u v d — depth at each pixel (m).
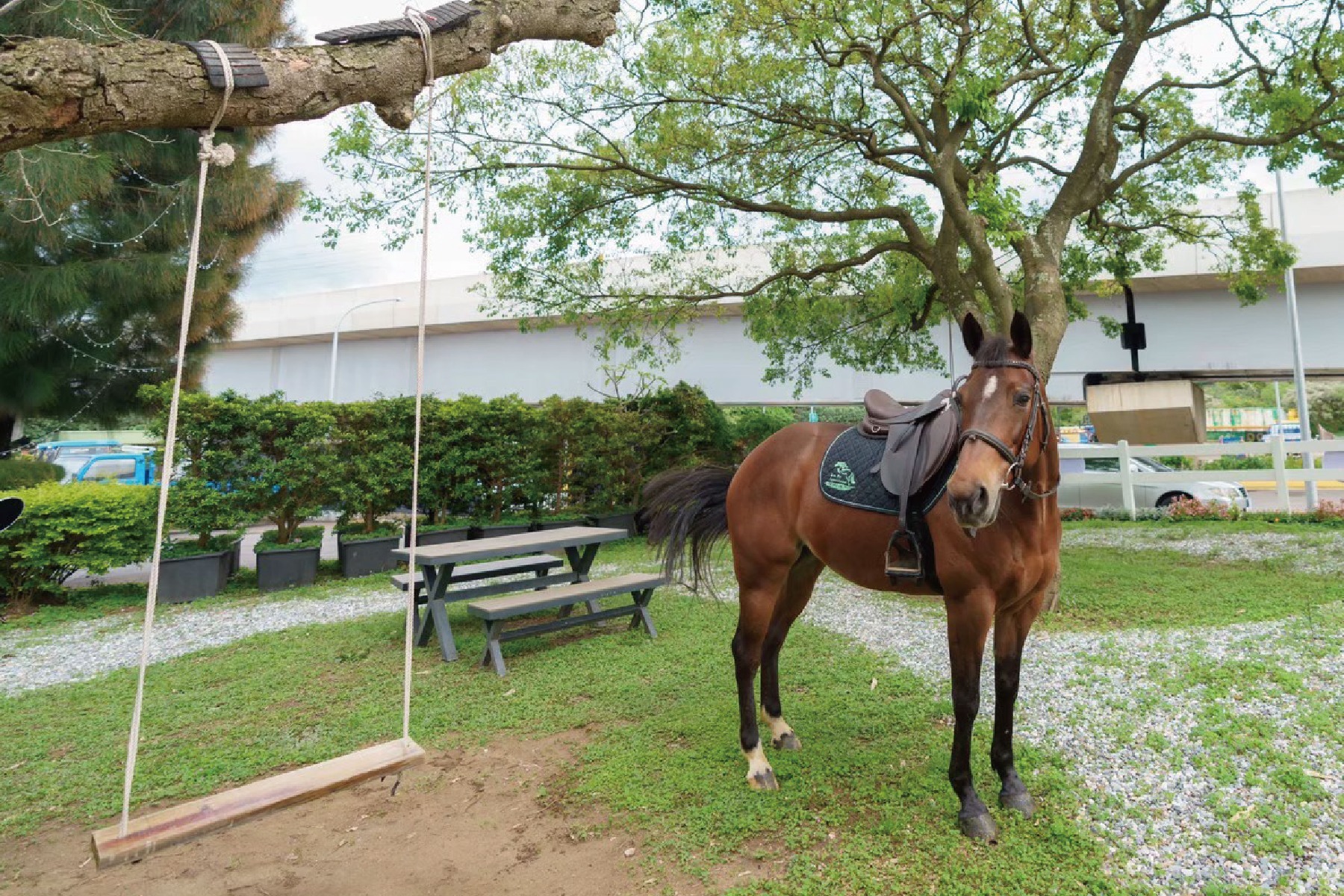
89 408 11.25
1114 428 14.55
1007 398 2.50
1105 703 3.80
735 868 2.55
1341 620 4.87
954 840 2.62
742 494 3.54
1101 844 2.56
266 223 12.05
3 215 8.34
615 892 2.46
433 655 5.35
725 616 6.33
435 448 9.79
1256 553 7.88
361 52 2.03
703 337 17.27
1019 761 3.21
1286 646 4.42
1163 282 12.95
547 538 5.64
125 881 2.66
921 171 7.27
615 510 11.70
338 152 7.32
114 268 9.28
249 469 8.17
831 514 3.15
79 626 6.68
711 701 4.14
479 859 2.71
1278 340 13.05
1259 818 2.65
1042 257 6.58
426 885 2.56
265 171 11.05
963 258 10.32
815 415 31.31
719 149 7.79
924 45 7.36
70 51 1.60
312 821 3.07
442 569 5.29
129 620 6.83
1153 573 7.00
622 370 15.09
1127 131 8.34
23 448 16.42
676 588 7.62
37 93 1.55
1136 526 10.52
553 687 4.51
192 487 7.80
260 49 1.89
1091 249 9.69
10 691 4.84
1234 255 10.25
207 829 1.95
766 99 7.35
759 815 2.86
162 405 8.54
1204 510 10.77
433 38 2.16
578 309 9.12
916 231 7.75
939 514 2.75
